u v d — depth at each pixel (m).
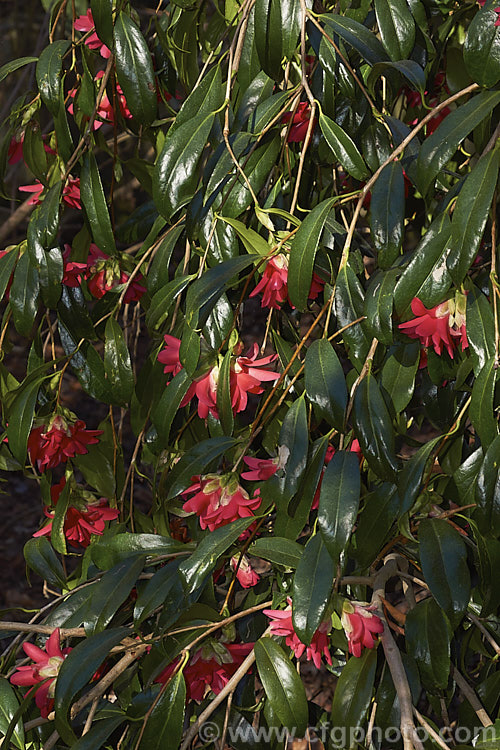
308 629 1.58
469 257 1.56
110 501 2.04
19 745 1.73
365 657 1.72
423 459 1.70
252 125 1.76
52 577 1.96
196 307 1.65
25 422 1.87
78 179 1.96
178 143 1.74
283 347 1.86
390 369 1.81
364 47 1.67
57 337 3.94
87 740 1.69
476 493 1.64
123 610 1.92
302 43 1.69
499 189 1.65
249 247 1.71
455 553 1.66
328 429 1.96
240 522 1.69
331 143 1.71
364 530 1.73
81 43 1.85
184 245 1.96
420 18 1.81
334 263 1.81
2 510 4.83
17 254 1.89
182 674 1.68
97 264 1.96
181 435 2.00
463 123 1.58
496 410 1.67
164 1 2.15
